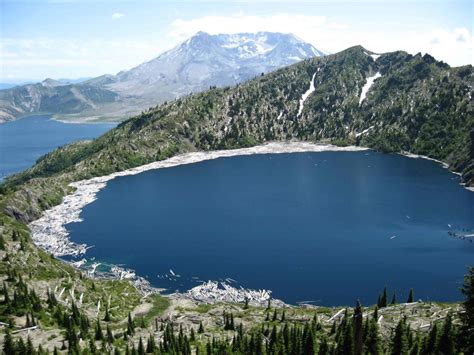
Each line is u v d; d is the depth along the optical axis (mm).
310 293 164000
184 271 187375
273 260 194500
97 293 164875
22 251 182125
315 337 113688
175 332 133375
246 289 169125
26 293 146125
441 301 154875
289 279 175875
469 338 72375
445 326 94125
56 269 178750
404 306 130000
